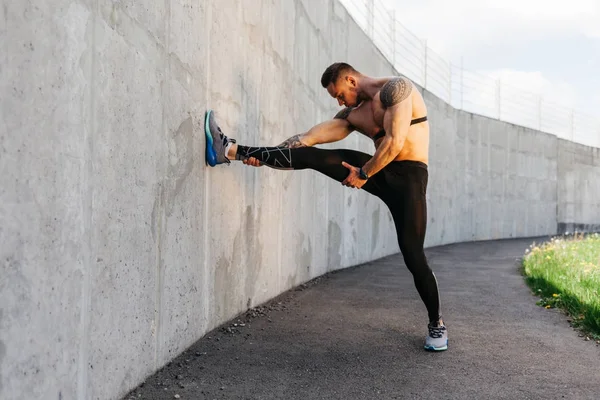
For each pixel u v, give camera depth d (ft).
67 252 5.86
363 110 11.76
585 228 76.74
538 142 66.59
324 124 12.25
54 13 5.51
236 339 11.53
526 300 17.26
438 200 46.01
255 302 15.10
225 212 12.55
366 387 8.89
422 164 11.28
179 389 8.39
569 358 10.65
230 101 12.85
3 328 4.75
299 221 19.66
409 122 10.71
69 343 5.97
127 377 7.84
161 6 8.79
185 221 10.14
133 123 7.74
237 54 13.30
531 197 65.46
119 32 7.22
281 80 17.63
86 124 6.28
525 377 9.46
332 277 22.39
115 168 7.18
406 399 8.37
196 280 10.85
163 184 9.03
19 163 4.95
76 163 6.04
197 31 10.60
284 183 17.71
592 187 77.97
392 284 20.51
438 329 11.16
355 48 29.35
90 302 6.52
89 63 6.33
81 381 6.31
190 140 10.32
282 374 9.44
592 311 13.37
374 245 31.50
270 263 16.40
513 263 29.76
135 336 8.07
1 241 4.71
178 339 10.03
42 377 5.39
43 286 5.38
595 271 20.74
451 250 40.04
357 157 11.40
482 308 15.83
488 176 56.95
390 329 12.97
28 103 5.08
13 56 4.84
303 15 20.47
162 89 8.89
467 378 9.39
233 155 11.14
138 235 8.04
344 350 11.05
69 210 5.89
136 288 8.02
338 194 25.23
